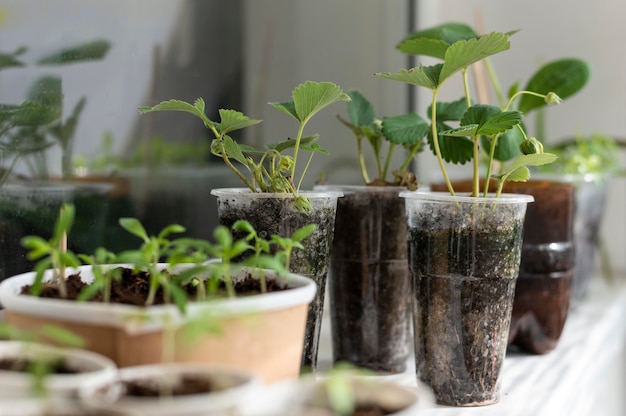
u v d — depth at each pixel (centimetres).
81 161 81
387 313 85
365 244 84
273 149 76
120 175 85
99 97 83
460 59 71
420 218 75
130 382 56
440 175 131
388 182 87
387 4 127
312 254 75
